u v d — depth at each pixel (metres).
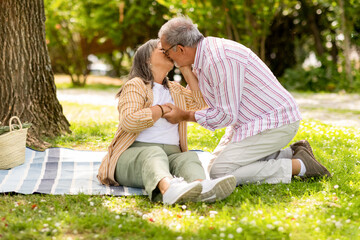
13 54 5.89
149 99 3.84
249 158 3.97
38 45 6.16
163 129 3.93
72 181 4.16
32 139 5.80
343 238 2.75
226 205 3.40
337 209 3.21
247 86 3.82
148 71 3.90
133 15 19.38
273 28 18.72
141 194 3.77
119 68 25.08
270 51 19.34
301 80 17.97
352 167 4.54
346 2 16.27
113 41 20.75
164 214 3.19
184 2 15.62
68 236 2.81
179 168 3.73
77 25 19.70
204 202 3.44
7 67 5.88
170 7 16.14
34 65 6.11
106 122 7.89
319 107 11.71
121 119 3.74
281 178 3.99
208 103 3.91
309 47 20.47
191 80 3.95
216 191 3.43
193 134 6.55
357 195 3.66
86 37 20.36
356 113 10.26
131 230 2.88
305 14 18.47
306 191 3.74
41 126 6.18
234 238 2.73
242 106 3.90
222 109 3.71
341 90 16.67
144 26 20.03
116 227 2.89
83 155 5.23
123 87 3.88
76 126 7.26
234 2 15.91
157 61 3.90
